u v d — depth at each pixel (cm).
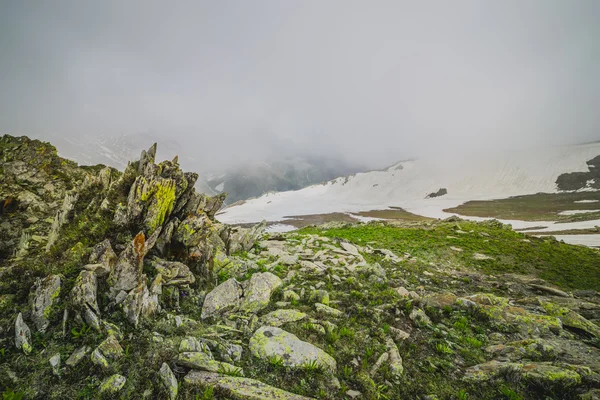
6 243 1642
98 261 1030
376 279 1902
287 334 997
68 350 750
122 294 949
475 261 3431
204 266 1415
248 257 2142
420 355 1029
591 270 3222
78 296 865
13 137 2439
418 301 1475
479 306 1404
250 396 707
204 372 771
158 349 810
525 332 1242
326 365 879
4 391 614
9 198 1927
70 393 639
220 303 1172
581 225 9938
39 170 2292
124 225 1253
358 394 791
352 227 6394
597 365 957
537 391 845
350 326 1164
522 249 4022
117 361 741
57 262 1049
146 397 666
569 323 1334
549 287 2461
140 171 1503
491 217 15138
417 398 814
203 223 1472
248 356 895
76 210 1434
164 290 1138
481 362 1008
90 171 2580
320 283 1689
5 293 891
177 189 1477
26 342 731
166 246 1381
